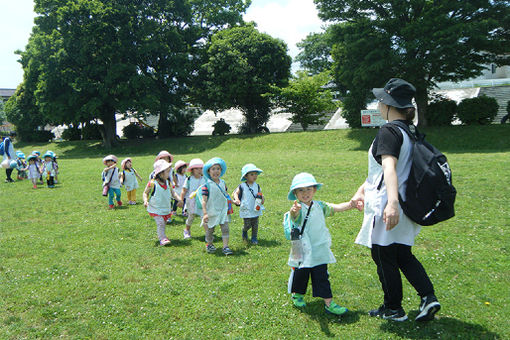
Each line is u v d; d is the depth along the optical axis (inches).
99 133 1801.2
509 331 140.4
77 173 753.0
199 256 246.7
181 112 1691.7
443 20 874.1
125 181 437.4
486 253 225.1
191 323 159.3
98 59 1318.9
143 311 171.2
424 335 140.0
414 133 142.3
